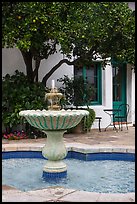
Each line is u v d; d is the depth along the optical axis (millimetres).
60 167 5793
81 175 6098
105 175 6117
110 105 12461
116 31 9086
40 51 9836
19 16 7836
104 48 9852
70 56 10398
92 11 8367
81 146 7742
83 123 10555
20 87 9812
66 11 8125
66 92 10680
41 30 8406
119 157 7445
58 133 5684
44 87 10070
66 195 4121
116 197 4023
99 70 12453
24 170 6543
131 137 9648
